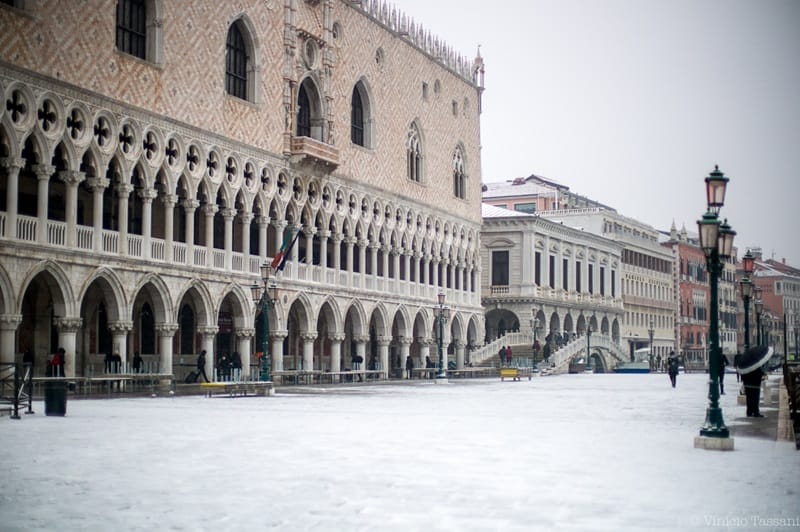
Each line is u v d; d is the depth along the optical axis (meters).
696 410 36.53
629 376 92.94
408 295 84.38
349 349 81.12
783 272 188.88
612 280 134.25
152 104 54.66
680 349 161.75
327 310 73.06
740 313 189.88
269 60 65.31
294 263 68.12
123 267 52.31
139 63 53.66
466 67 98.25
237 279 61.69
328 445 22.44
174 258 56.66
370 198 78.56
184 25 57.16
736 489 16.05
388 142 81.81
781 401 36.44
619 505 14.53
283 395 48.81
